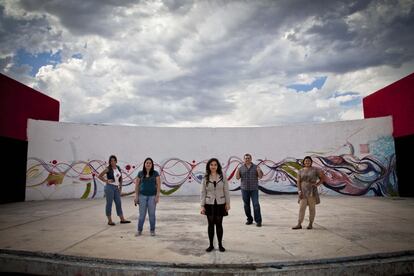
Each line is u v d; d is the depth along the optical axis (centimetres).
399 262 442
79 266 434
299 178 688
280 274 406
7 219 810
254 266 420
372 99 1606
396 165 1405
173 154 1634
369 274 426
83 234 619
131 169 1577
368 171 1462
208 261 434
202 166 1645
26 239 571
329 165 1542
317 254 464
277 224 737
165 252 482
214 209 504
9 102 1252
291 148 1612
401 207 1011
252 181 736
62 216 864
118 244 535
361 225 700
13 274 454
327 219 790
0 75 1201
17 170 1306
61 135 1446
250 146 1655
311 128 1595
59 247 511
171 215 901
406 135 1343
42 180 1377
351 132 1515
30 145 1360
